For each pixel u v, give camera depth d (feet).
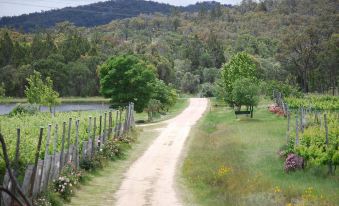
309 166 91.35
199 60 647.15
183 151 128.67
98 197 71.10
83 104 404.36
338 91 433.89
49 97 269.03
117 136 133.39
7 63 547.49
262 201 62.85
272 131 150.92
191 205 67.00
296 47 457.27
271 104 266.36
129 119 160.56
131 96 234.17
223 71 273.13
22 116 145.69
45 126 112.37
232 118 221.25
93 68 514.27
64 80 494.59
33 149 82.94
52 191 64.18
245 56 275.39
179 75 572.10
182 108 327.06
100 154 102.99
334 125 118.62
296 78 457.68
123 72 234.79
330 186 75.66
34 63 500.74
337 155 85.20
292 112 209.46
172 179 89.25
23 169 72.54
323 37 524.93
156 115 250.57
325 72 443.32
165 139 154.40
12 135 89.92
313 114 173.06
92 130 125.49
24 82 481.87
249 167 94.53
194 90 545.44
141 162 110.11
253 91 213.46
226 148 120.78
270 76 442.09
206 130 180.86
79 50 580.30
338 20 631.15
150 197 72.38
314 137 98.12
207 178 85.05
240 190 71.46
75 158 86.07
